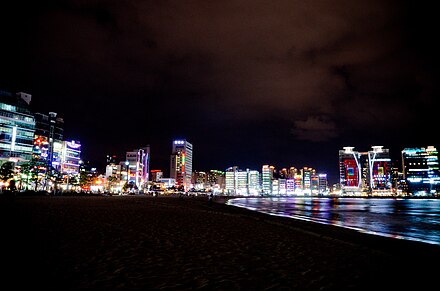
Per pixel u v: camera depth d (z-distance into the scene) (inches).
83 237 607.2
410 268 435.8
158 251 494.6
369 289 337.4
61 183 6146.7
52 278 340.8
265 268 407.8
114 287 317.1
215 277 360.5
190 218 1103.6
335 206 3277.6
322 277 376.2
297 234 751.1
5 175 4158.5
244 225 925.2
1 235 600.4
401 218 1672.0
